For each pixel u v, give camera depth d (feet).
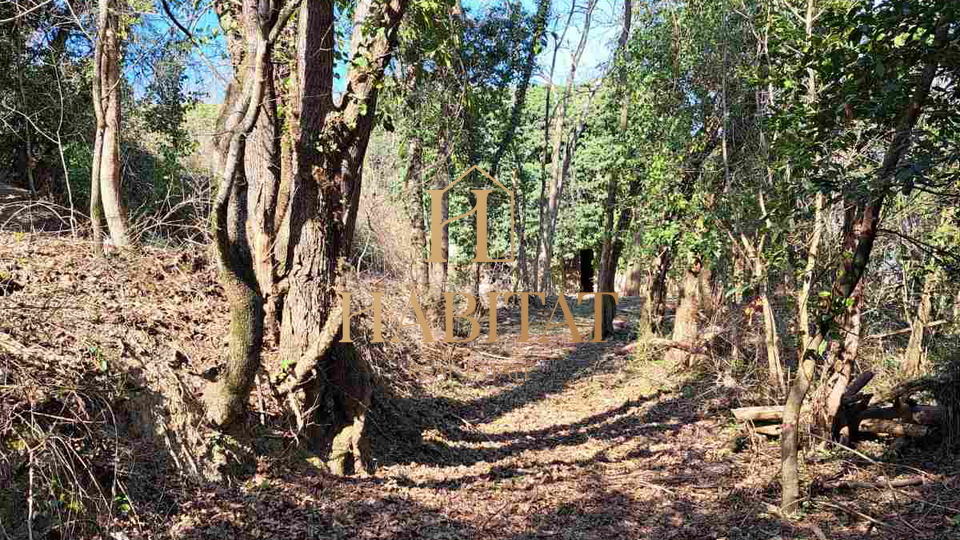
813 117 20.25
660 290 52.42
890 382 33.32
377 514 21.31
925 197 28.17
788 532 19.22
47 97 45.27
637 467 27.81
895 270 35.70
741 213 32.96
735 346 40.47
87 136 49.73
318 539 19.03
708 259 40.22
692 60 39.24
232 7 26.63
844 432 26.07
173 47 36.52
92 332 21.15
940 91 18.75
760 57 32.76
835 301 20.07
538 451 32.32
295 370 25.32
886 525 18.94
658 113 43.80
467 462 30.48
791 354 37.60
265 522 19.39
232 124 21.53
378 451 28.66
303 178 26.37
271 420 24.27
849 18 18.70
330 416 26.61
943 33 17.71
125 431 19.15
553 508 22.59
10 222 33.35
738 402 34.37
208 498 19.36
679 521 20.98
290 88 26.04
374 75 26.32
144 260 29.09
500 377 48.93
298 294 26.20
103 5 28.81
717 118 36.58
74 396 18.10
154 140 49.96
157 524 17.58
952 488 20.71
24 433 16.40
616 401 42.29
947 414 24.18
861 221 22.67
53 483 16.02
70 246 28.96
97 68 29.27
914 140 17.92
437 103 54.34
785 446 20.77
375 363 34.37
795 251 28.55
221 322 26.20
